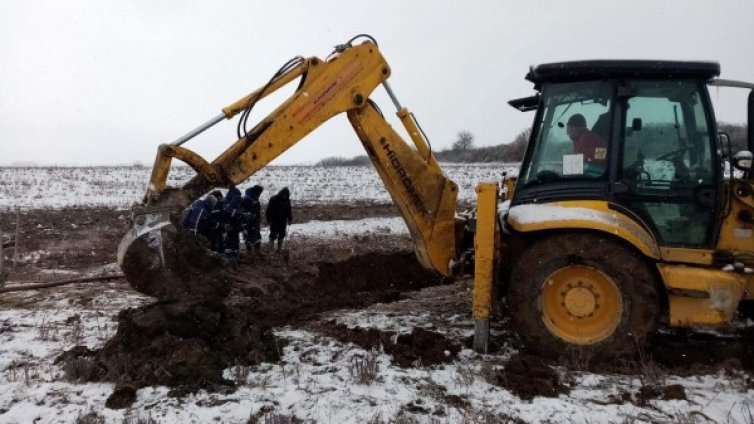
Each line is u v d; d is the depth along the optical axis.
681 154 5.31
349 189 28.62
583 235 5.23
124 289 8.47
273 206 11.34
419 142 6.29
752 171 5.53
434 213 6.17
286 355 5.46
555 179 5.61
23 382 4.82
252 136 5.64
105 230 15.59
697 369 5.15
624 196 5.39
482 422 4.15
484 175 32.84
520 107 7.11
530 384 4.71
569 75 5.45
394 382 4.82
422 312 7.15
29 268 10.22
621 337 5.11
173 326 5.12
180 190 5.40
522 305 5.32
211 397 4.51
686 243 5.30
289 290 8.38
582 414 4.30
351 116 5.97
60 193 26.59
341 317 6.93
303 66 5.72
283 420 4.12
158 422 4.12
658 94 5.33
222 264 5.83
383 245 12.46
